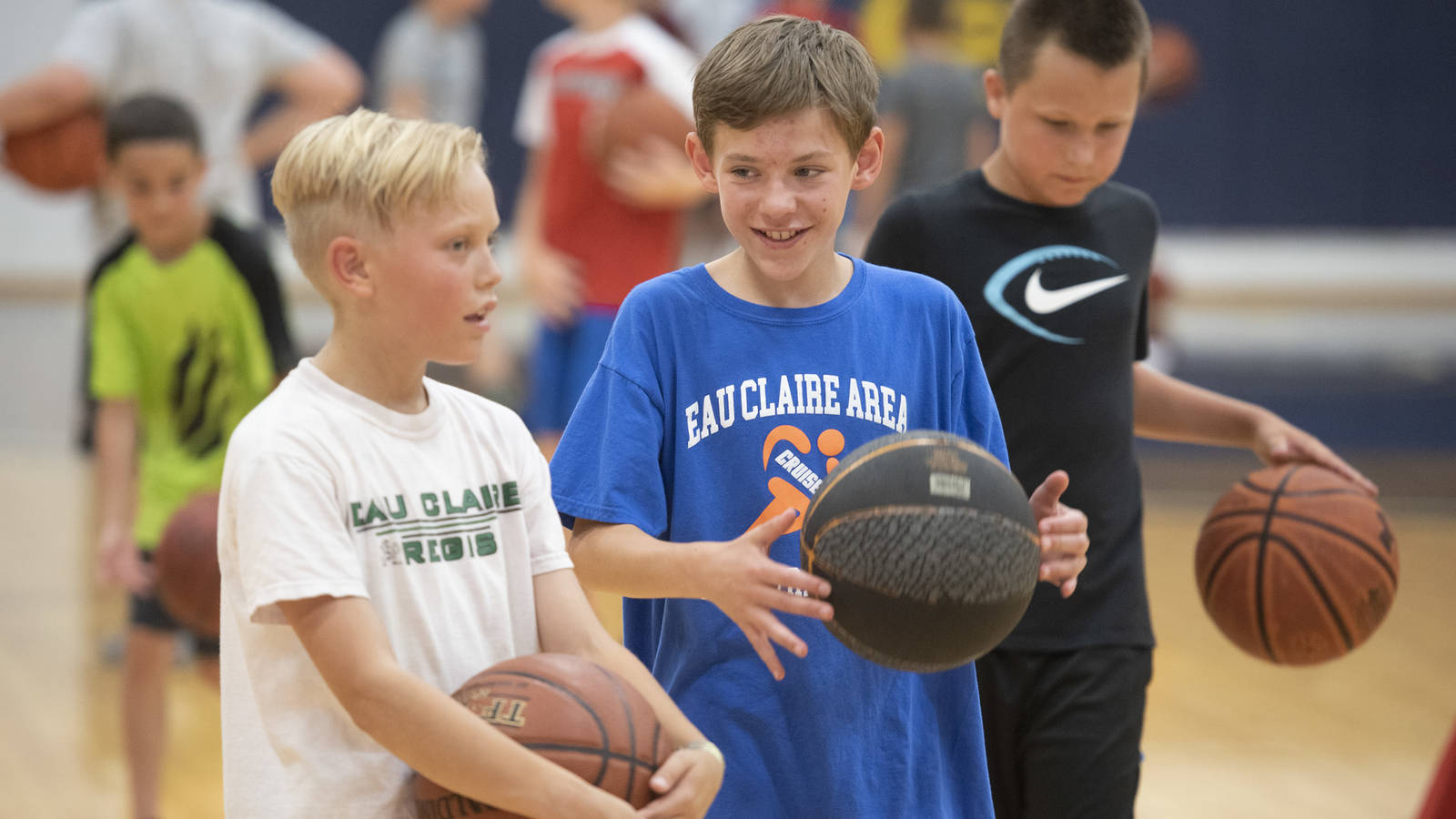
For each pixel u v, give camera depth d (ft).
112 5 22.35
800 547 7.84
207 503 14.26
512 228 56.08
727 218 7.98
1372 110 59.36
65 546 27.27
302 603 6.66
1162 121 59.21
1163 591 24.82
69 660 21.02
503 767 6.39
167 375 15.76
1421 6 58.54
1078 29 10.04
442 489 7.23
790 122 7.68
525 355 38.40
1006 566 7.00
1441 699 19.61
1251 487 11.75
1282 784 16.52
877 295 8.79
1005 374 10.83
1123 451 11.03
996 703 10.72
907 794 8.38
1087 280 10.93
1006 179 11.02
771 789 8.21
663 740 6.97
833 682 8.24
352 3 54.39
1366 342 48.85
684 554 7.49
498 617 7.33
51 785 16.40
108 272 15.60
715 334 8.55
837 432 8.43
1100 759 10.57
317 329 46.62
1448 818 9.45
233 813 7.06
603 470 8.29
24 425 37.32
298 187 7.01
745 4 39.29
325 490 6.84
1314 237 60.18
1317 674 20.70
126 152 15.08
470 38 42.04
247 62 23.45
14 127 20.83
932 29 31.40
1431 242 60.23
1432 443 34.86
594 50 20.45
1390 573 11.31
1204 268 59.72
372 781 6.88
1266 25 58.65
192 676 20.70
